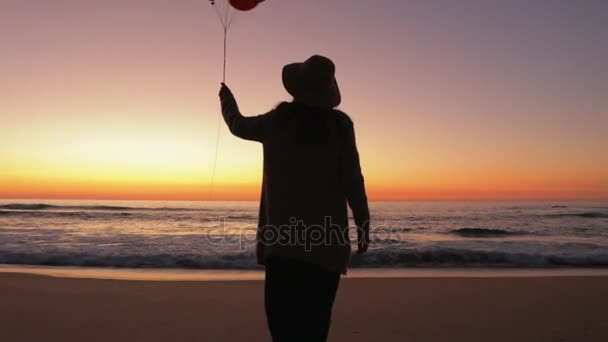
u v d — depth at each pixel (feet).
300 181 6.33
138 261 35.09
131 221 95.91
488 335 14.66
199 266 33.58
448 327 15.61
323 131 6.33
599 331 15.10
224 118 6.89
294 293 6.26
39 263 34.94
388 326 15.74
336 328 15.48
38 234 63.82
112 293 21.04
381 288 22.70
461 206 176.45
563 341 13.96
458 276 28.19
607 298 20.52
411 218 108.78
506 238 65.98
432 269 33.17
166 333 14.64
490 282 24.52
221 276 28.55
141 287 22.59
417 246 50.57
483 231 74.38
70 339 13.98
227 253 39.91
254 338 14.16
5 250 40.32
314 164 6.34
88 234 64.13
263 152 6.68
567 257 37.88
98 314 17.06
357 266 34.91
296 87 6.51
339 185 6.48
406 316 17.12
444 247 49.24
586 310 18.17
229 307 18.24
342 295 21.02
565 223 93.40
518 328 15.48
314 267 6.27
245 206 196.44
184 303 18.92
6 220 95.50
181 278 27.07
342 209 6.51
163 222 94.17
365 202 6.56
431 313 17.60
